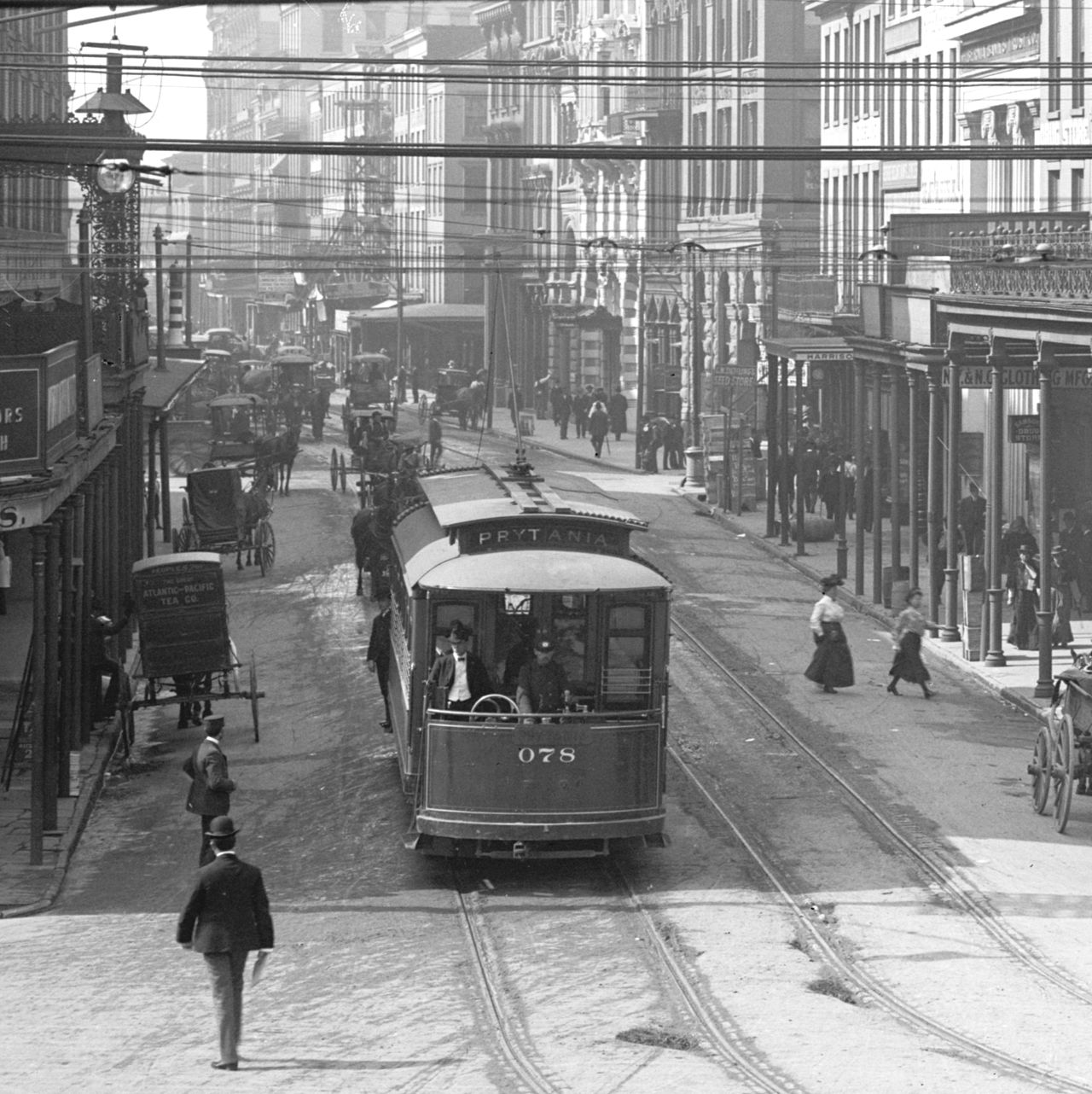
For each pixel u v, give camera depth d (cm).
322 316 17675
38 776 2606
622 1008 1922
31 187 6538
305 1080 1658
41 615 2647
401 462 6644
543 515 2619
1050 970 2077
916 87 7362
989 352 4447
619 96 11500
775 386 6159
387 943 2209
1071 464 5288
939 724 3534
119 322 4572
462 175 16125
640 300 8619
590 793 2461
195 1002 1950
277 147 2341
